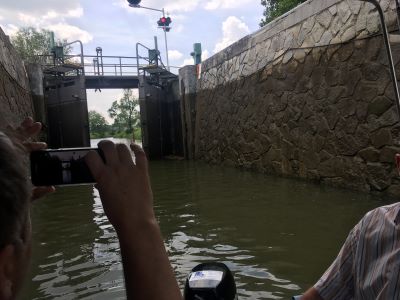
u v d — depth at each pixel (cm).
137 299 62
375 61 651
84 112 1636
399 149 614
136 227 65
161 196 801
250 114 1130
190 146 1623
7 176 46
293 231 511
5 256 48
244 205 673
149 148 1773
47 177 70
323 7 784
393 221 127
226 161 1312
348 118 728
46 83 1656
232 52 1246
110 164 69
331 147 782
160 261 64
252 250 452
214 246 472
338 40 743
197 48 1684
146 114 1758
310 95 842
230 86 1262
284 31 942
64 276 403
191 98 1602
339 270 144
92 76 1900
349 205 616
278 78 970
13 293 50
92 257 454
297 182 863
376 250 128
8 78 1009
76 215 661
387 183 647
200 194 797
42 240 529
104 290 366
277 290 352
